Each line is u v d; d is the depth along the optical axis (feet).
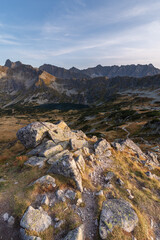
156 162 82.07
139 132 191.62
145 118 260.21
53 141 68.54
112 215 31.68
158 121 177.99
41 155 55.83
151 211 37.14
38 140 68.69
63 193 36.42
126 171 55.01
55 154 55.47
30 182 40.60
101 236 27.17
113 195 39.14
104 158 61.62
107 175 48.60
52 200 34.24
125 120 292.40
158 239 30.48
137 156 76.64
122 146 80.18
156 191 46.73
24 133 69.62
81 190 38.70
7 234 26.55
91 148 70.08
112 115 373.40
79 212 32.32
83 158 55.36
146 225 32.30
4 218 28.89
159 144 137.49
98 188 41.50
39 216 28.89
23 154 64.54
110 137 194.08
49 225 28.25
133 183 48.60
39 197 34.65
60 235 27.07
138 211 34.71
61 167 42.65
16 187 38.50
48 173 43.78
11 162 55.01
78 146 67.21
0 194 35.68
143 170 60.95
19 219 28.73
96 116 474.49
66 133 80.33
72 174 41.01
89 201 36.24
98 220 30.94
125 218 31.19
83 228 28.63
